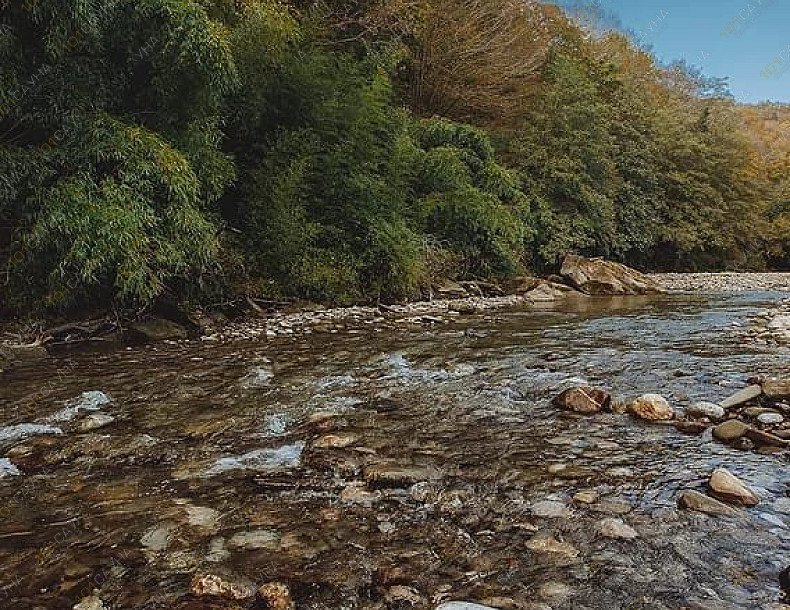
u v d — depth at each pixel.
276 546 2.17
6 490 2.74
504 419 3.83
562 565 2.00
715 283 19.45
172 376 5.28
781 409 3.76
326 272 10.55
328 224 11.30
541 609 1.73
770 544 2.11
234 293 9.45
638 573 1.93
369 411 4.04
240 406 4.22
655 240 25.52
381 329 8.50
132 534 2.28
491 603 1.77
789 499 2.50
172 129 7.84
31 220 6.41
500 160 19.09
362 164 11.74
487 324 9.03
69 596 1.87
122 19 6.85
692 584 1.85
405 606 1.78
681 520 2.32
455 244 14.70
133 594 1.87
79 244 6.21
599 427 3.62
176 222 7.10
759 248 33.03
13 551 2.16
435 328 8.59
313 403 4.29
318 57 11.16
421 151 14.43
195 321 8.35
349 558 2.08
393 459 3.06
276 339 7.57
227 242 9.34
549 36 25.30
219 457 3.17
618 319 9.51
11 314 7.15
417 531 2.29
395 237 11.64
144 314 7.98
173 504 2.56
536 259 18.22
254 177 10.12
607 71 26.09
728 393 4.30
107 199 6.49
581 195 19.67
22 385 4.98
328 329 8.47
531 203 18.59
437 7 18.64
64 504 2.58
